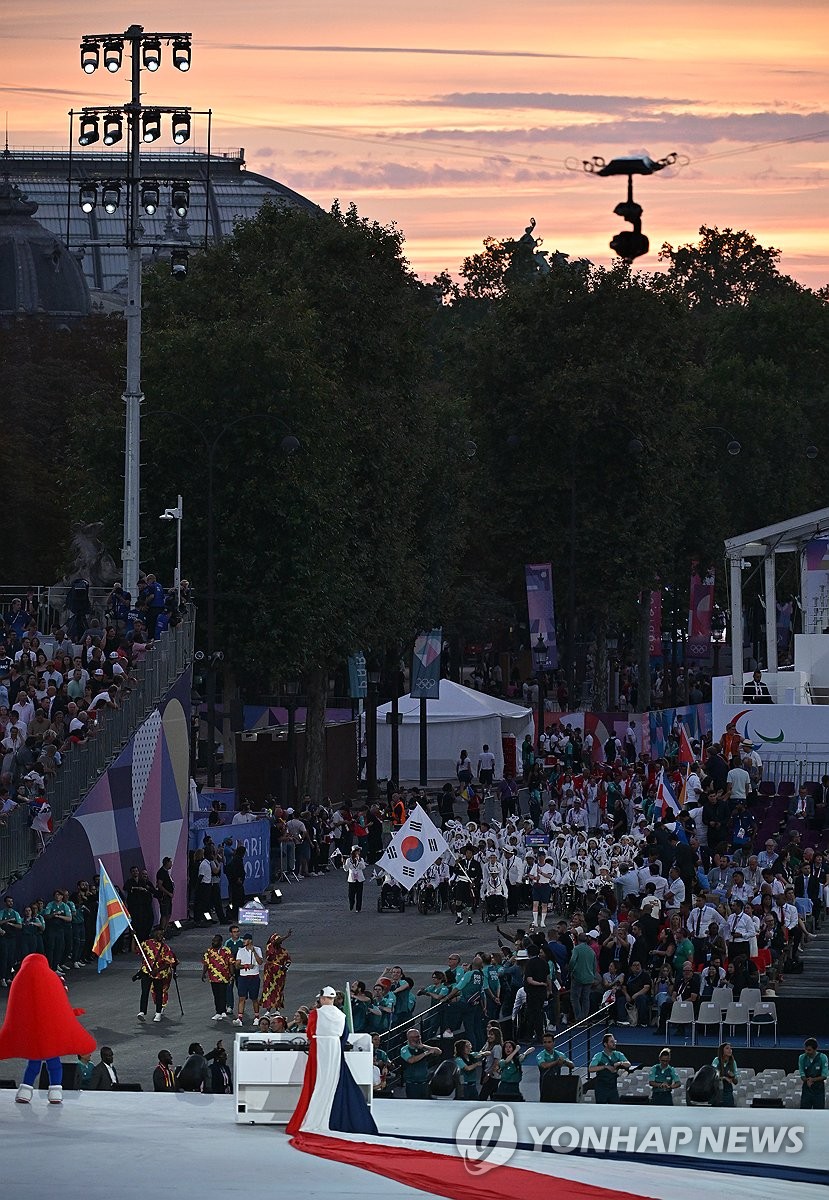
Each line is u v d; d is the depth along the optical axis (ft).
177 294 379.76
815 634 344.90
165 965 195.72
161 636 257.34
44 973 117.70
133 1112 118.93
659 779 256.93
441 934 239.50
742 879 204.23
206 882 250.16
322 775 358.02
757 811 274.36
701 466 553.64
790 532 343.67
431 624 429.79
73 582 273.95
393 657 424.05
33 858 217.77
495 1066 153.58
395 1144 110.11
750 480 585.22
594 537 482.28
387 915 254.88
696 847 242.78
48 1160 104.78
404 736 398.83
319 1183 99.91
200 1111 119.75
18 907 214.07
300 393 340.39
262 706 402.93
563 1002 192.95
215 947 196.34
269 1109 115.24
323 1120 113.29
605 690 497.46
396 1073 161.17
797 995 197.57
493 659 607.78
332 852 298.35
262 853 265.95
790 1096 149.89
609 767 310.45
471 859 251.39
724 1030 186.19
